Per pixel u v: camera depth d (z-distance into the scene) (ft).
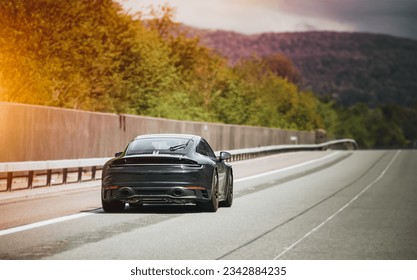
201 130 167.02
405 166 154.20
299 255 38.40
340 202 71.51
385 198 76.74
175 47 282.15
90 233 46.65
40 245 41.42
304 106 435.94
